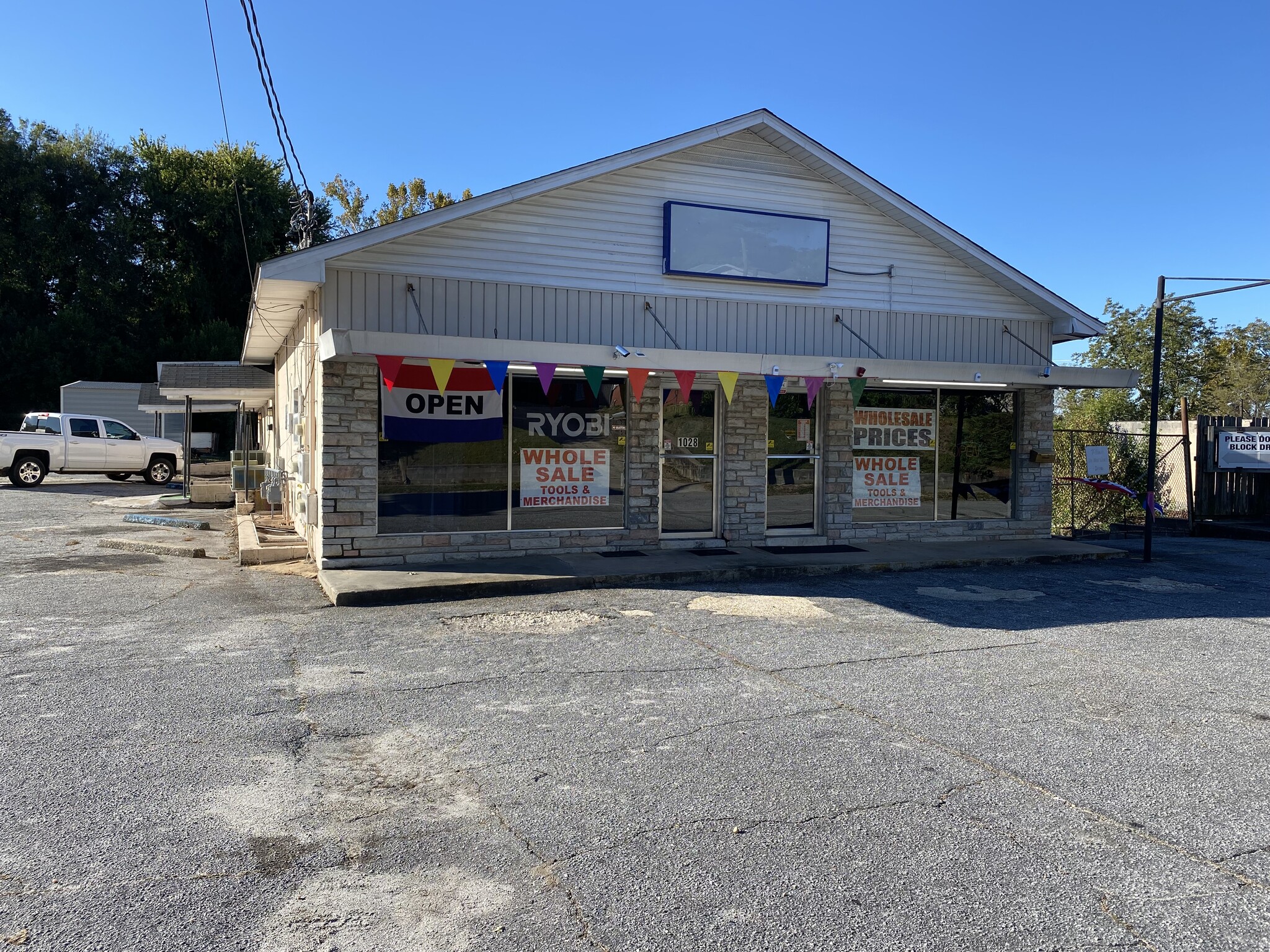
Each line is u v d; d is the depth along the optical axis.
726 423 11.47
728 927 2.97
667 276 11.02
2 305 35.47
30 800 3.89
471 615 7.84
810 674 6.04
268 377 18.05
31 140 36.69
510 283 10.23
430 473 10.01
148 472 23.88
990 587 9.59
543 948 2.84
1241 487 16.72
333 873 3.31
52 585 9.00
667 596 8.84
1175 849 3.57
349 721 5.01
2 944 2.81
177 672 5.95
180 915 3.00
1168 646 7.04
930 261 12.37
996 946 2.88
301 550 10.84
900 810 3.90
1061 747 4.71
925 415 12.59
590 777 4.23
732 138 11.25
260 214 37.03
